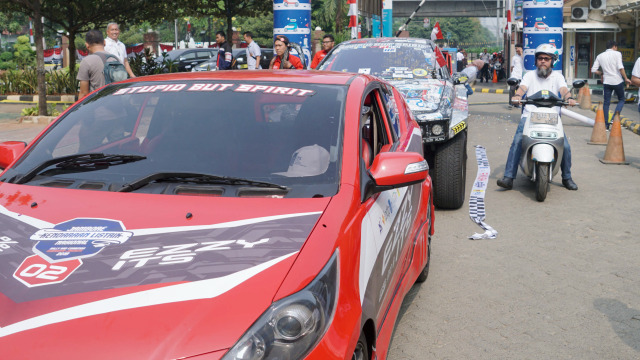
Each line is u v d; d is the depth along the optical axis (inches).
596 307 181.0
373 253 112.5
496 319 172.9
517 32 1336.1
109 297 84.3
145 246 95.1
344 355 87.4
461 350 154.3
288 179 115.5
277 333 81.7
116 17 821.9
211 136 127.0
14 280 88.9
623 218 275.3
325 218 102.9
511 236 251.3
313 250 94.3
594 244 239.9
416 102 277.6
